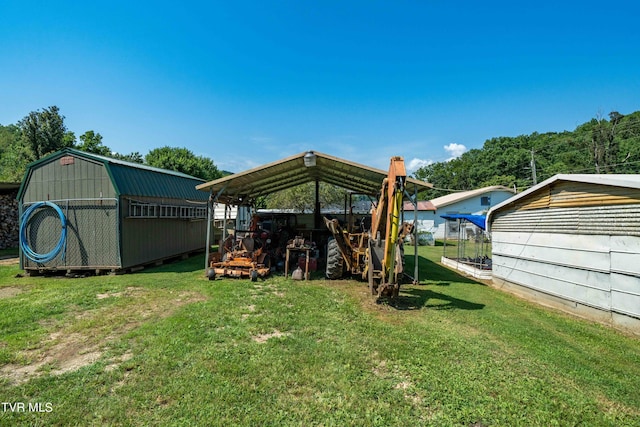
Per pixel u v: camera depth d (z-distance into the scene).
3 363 3.25
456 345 3.73
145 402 2.58
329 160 7.26
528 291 6.32
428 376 3.02
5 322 4.36
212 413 2.45
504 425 2.37
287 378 2.95
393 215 4.88
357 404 2.59
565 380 3.01
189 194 11.48
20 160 23.58
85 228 7.93
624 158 26.30
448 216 11.59
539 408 2.57
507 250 7.08
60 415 2.41
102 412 2.46
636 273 4.25
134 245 8.38
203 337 3.87
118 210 7.84
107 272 7.99
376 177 7.88
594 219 4.90
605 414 2.53
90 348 3.60
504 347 3.72
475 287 7.12
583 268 5.07
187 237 11.27
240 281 7.13
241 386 2.81
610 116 27.55
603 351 3.72
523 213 6.58
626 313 4.38
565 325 4.63
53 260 7.91
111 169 7.92
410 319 4.68
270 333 4.06
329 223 7.09
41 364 3.24
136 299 5.59
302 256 8.21
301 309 5.03
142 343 3.70
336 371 3.09
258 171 7.45
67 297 5.67
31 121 23.55
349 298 5.75
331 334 4.04
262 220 9.98
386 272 5.09
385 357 3.41
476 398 2.69
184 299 5.62
